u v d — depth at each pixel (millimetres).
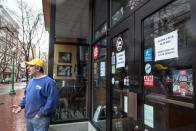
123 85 3359
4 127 7039
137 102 2789
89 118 5152
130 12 3094
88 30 5504
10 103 13023
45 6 5902
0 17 18547
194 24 1823
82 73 5477
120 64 3479
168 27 2248
